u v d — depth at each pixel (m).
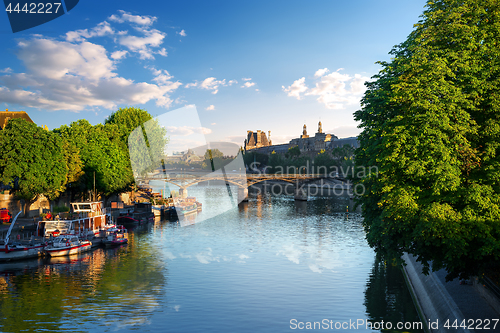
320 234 68.88
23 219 62.62
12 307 32.91
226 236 65.44
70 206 75.25
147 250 54.91
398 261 25.86
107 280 40.78
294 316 31.23
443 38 24.81
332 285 39.41
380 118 28.80
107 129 79.69
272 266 46.72
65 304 33.69
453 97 21.88
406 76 25.22
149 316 31.08
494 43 23.22
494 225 20.97
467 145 21.73
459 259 22.34
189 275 42.66
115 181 74.69
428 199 23.58
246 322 30.08
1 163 59.88
